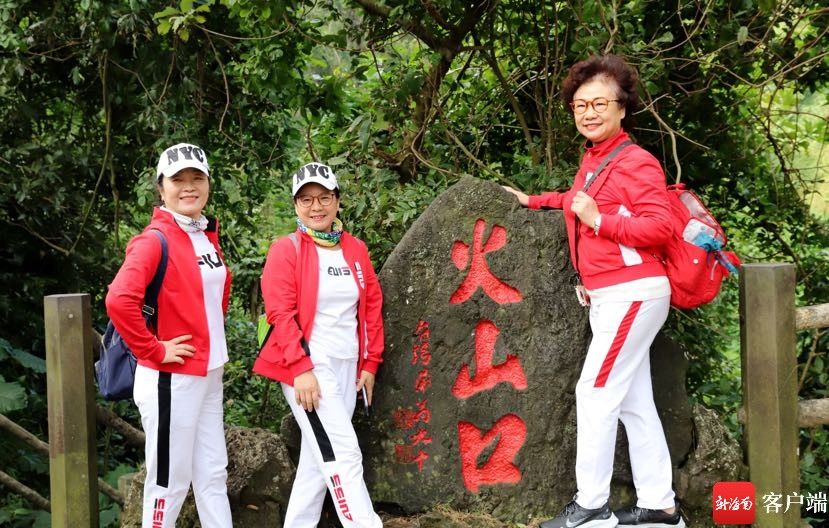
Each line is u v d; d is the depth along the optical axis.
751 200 4.71
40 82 5.22
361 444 3.03
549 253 2.95
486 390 2.99
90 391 2.93
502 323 2.97
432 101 4.16
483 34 4.22
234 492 2.90
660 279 2.57
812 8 4.12
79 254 5.75
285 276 2.65
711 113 4.31
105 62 4.70
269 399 4.84
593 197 2.57
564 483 2.93
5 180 5.21
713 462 2.89
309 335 2.67
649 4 3.95
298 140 5.21
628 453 2.94
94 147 5.39
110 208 5.81
